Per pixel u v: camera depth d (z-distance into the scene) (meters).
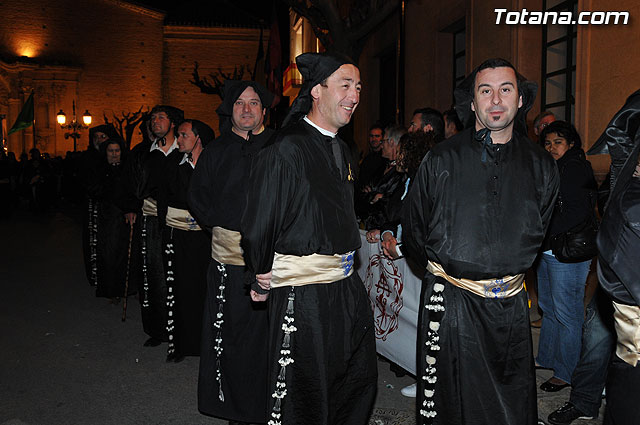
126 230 6.64
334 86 2.80
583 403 3.50
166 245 4.70
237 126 3.80
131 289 6.65
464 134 2.75
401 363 4.29
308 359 2.81
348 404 3.01
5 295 7.18
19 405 4.01
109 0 32.12
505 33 7.55
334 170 2.87
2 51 31.09
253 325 3.63
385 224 3.86
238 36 33.22
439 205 2.71
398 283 4.27
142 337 5.55
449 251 2.67
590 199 3.77
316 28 9.94
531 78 7.29
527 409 2.70
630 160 2.17
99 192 6.65
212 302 3.74
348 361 2.92
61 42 31.80
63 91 31.42
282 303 2.82
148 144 5.96
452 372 2.72
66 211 18.70
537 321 5.53
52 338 5.50
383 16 8.96
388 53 12.69
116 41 32.50
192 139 4.58
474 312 2.68
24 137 31.06
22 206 20.52
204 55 33.34
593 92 6.11
